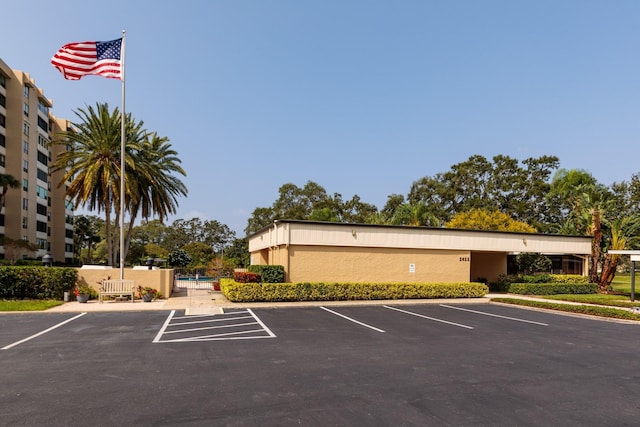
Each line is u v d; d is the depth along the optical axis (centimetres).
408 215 4150
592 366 862
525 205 5200
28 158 4853
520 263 3033
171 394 647
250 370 788
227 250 5872
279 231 2231
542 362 888
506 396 661
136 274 2086
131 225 3328
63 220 5906
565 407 617
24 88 4772
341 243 2208
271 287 1969
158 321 1373
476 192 5556
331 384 705
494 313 1700
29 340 1052
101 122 2869
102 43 1955
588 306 1756
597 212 2872
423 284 2216
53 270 1923
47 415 558
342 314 1602
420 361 877
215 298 2150
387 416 565
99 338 1083
